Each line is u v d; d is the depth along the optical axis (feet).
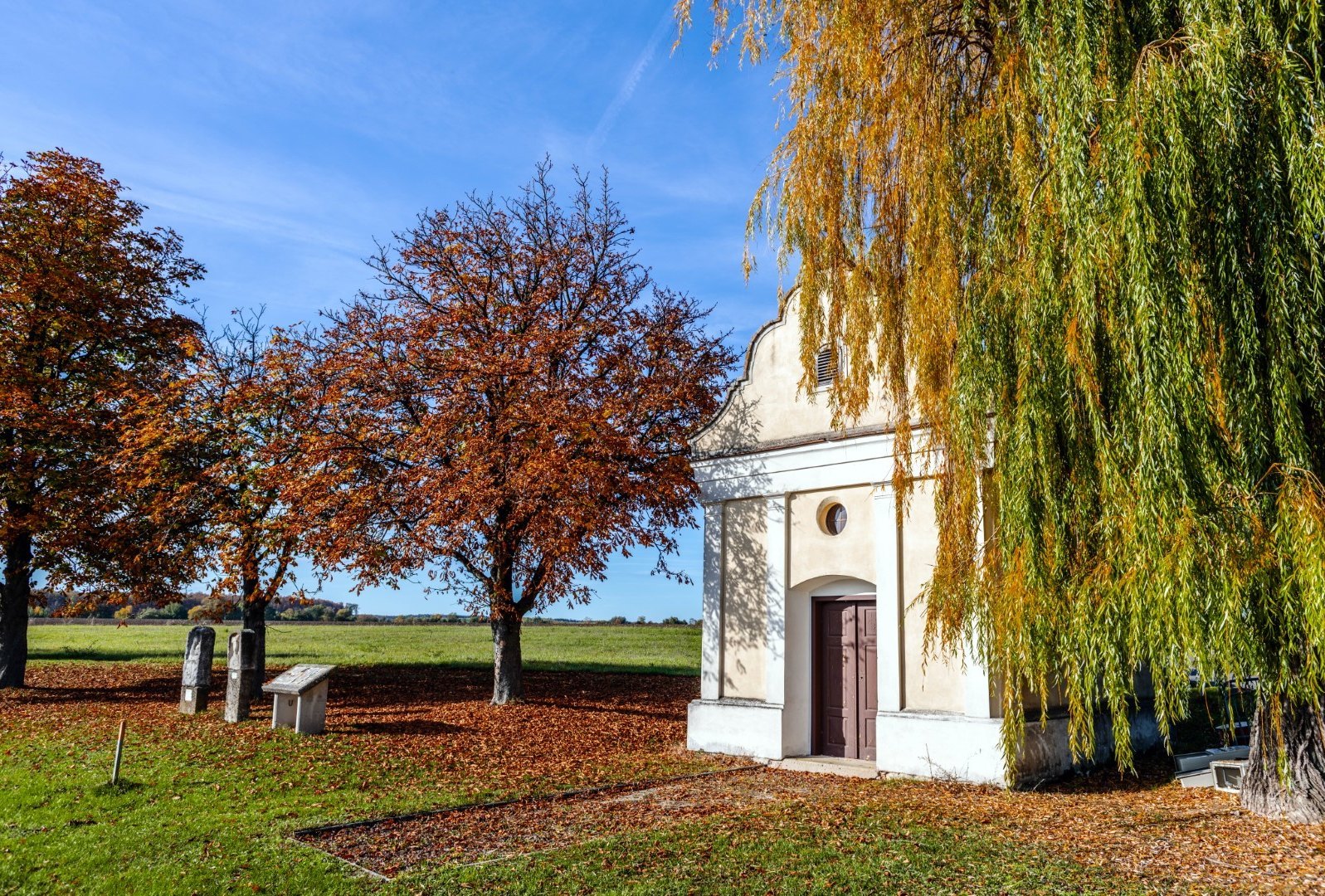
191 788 33.40
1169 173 22.56
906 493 35.83
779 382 45.52
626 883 22.33
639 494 56.13
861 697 41.37
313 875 23.08
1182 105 22.62
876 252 34.99
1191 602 21.47
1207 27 22.93
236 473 65.82
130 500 67.56
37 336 68.69
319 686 45.16
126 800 31.32
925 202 31.48
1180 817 28.89
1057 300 25.91
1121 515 24.00
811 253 36.60
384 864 24.39
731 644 45.50
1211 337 22.26
